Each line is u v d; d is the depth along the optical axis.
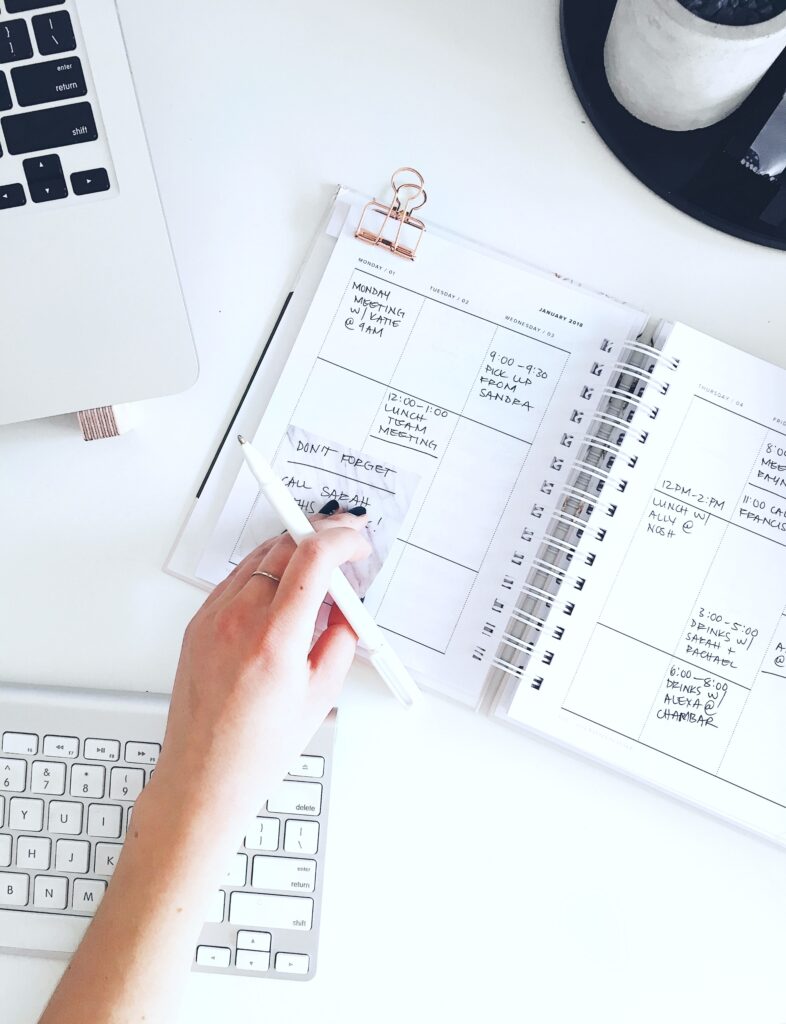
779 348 0.60
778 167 0.58
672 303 0.61
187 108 0.60
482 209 0.61
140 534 0.60
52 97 0.51
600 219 0.61
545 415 0.60
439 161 0.60
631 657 0.58
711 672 0.58
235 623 0.49
